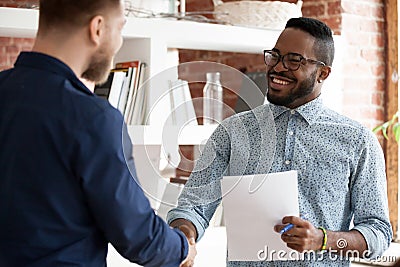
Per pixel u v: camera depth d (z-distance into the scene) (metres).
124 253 2.08
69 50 2.02
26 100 1.97
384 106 4.67
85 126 1.94
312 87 2.61
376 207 2.60
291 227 2.47
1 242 1.99
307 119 2.66
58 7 2.01
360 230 2.56
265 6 3.93
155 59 3.58
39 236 1.96
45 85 1.98
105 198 1.95
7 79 2.04
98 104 1.97
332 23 4.46
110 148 1.94
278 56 2.60
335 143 2.63
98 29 2.02
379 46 4.63
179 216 2.62
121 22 2.09
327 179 2.61
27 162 1.95
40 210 1.95
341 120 2.67
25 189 1.95
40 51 2.04
